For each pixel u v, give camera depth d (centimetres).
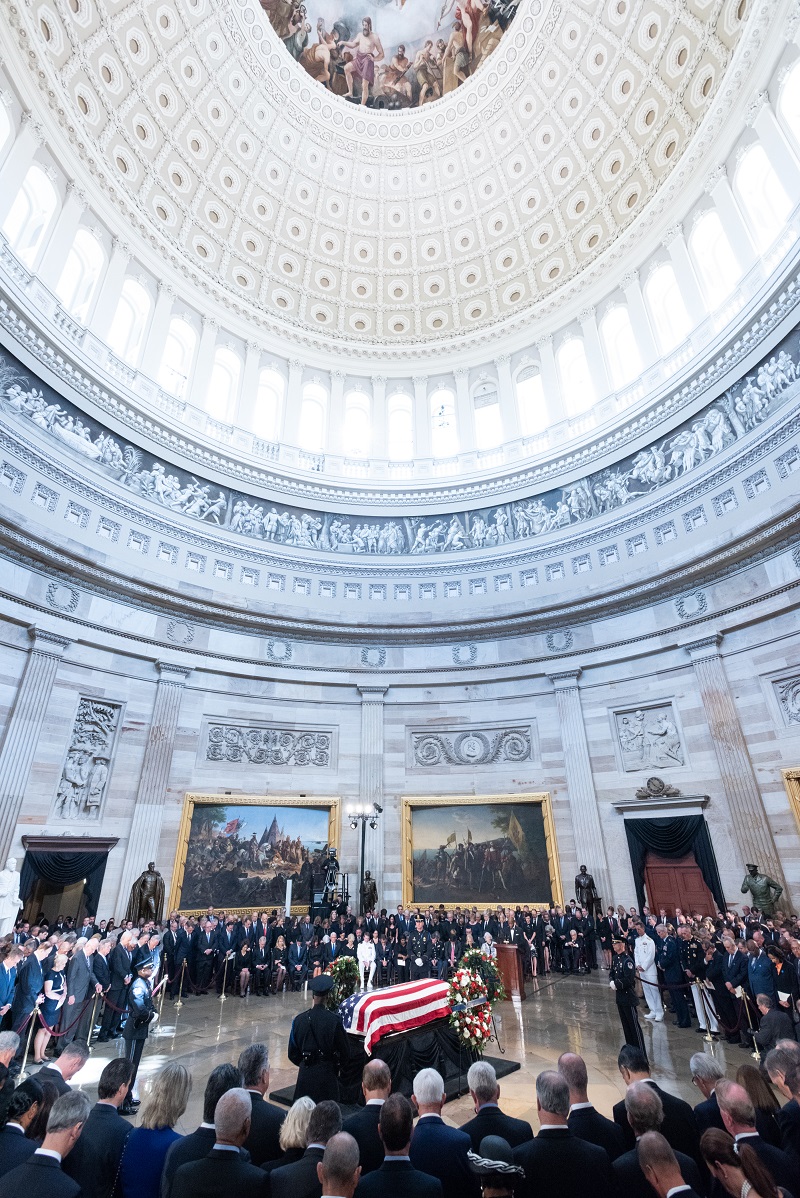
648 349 2370
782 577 1681
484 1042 834
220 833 1959
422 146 2923
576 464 2350
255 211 2847
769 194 1986
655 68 2350
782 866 1579
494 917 1631
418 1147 417
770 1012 599
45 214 2080
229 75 2566
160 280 2500
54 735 1719
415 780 2198
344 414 2877
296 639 2303
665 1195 329
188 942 1436
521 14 2570
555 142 2725
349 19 2670
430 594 2455
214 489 2361
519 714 2188
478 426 2833
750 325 1848
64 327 2023
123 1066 454
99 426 2053
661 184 2389
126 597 1973
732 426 1917
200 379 2555
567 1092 405
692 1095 768
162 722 1967
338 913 1755
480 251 3041
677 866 1789
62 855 1639
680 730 1869
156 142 2498
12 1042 485
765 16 1889
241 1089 396
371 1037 739
